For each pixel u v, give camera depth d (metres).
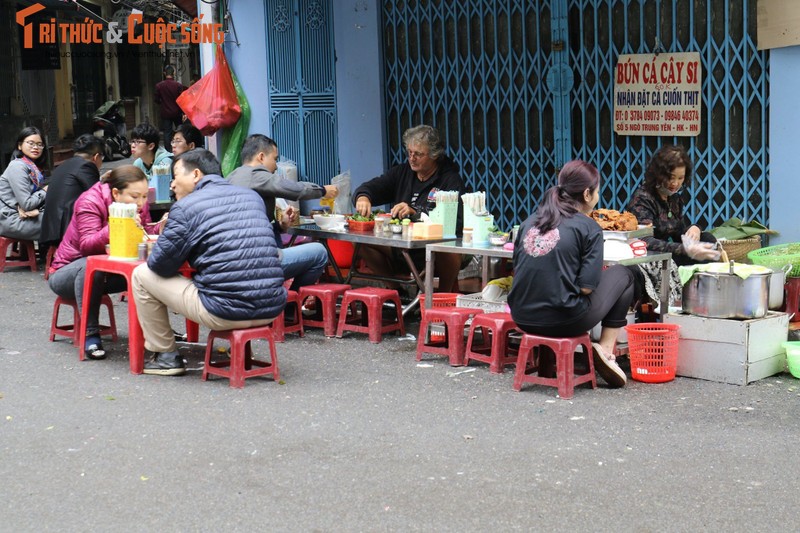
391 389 6.50
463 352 7.05
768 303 6.63
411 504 4.71
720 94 8.28
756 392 6.27
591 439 5.50
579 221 6.07
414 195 8.67
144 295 6.73
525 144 9.55
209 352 6.74
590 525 4.45
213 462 5.27
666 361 6.48
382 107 10.47
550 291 6.11
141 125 10.98
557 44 9.11
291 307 8.10
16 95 23.41
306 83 10.90
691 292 6.58
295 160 11.04
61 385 6.73
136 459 5.34
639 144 8.86
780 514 4.52
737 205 8.32
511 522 4.50
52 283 7.68
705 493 4.77
